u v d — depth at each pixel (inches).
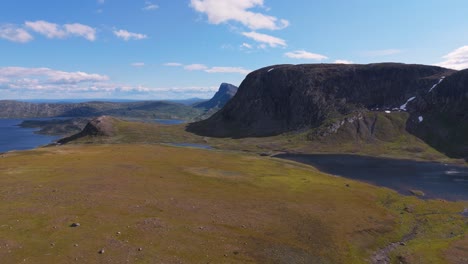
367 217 2342.5
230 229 1887.3
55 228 1679.4
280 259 1594.5
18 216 1814.7
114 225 1776.6
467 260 1713.8
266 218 2137.1
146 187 2650.1
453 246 1894.7
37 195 2220.7
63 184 2546.8
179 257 1498.5
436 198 3174.2
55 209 1958.7
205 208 2224.4
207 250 1593.3
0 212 1865.2
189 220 1964.8
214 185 2913.4
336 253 1737.2
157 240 1644.9
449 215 2539.4
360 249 1835.6
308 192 2908.5
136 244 1577.3
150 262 1429.6
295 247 1743.4
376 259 1748.3
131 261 1422.2
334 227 2087.8
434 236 2100.1
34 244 1499.8
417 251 1819.6
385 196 3026.6
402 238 2052.2
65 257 1408.7
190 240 1681.8
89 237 1608.0
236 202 2433.6
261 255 1609.3
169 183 2856.8
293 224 2071.9
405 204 2802.7
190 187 2778.1
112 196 2301.9
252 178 3307.1
